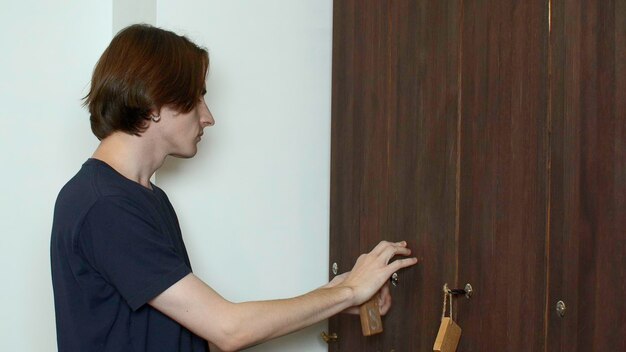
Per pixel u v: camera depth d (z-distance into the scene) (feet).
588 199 3.23
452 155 4.30
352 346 5.66
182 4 5.93
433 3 4.50
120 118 3.98
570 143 3.35
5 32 6.05
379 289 4.81
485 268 3.99
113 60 4.01
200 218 6.05
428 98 4.57
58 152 6.22
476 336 4.08
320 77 6.45
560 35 3.42
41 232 6.19
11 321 6.14
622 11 3.04
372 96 5.32
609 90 3.11
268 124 6.26
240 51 6.14
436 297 4.47
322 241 6.52
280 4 6.27
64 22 6.21
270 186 6.29
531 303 3.61
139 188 3.96
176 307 3.73
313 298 4.17
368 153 5.39
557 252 3.43
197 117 4.33
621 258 3.03
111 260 3.66
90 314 3.79
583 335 3.26
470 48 4.13
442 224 4.41
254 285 6.27
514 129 3.75
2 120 6.07
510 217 3.78
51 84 6.19
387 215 5.10
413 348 4.74
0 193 6.08
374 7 5.29
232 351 3.84
